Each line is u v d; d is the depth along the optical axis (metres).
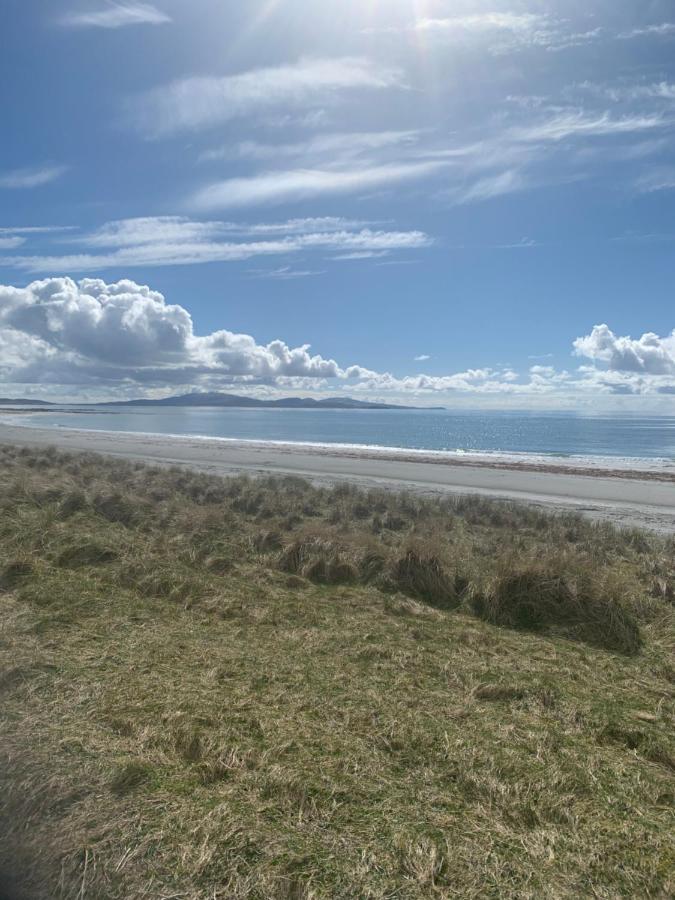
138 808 2.38
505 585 5.81
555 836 2.31
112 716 3.13
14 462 17.11
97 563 6.37
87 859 2.15
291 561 7.21
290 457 28.91
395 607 5.66
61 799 2.44
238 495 13.18
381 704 3.43
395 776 2.70
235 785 2.57
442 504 13.58
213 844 2.18
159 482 14.24
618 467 27.14
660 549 9.44
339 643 4.52
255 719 3.17
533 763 2.84
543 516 12.16
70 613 4.83
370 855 2.16
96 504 9.59
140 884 2.04
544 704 3.58
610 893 2.04
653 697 3.79
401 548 6.92
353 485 16.08
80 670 3.72
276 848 2.18
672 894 2.04
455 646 4.64
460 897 2.00
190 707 3.27
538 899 1.99
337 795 2.52
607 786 2.68
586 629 5.24
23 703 3.23
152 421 103.25
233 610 5.20
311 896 1.98
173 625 4.73
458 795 2.57
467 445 51.00
